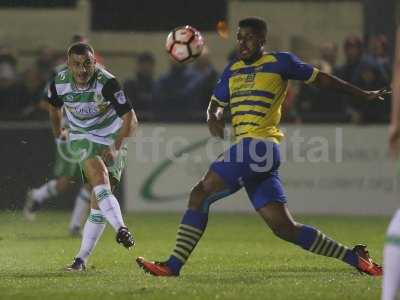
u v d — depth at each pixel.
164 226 39.56
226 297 19.53
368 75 43.72
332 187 44.75
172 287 20.75
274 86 22.27
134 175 45.78
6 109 46.66
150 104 47.25
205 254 29.30
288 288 20.75
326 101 45.34
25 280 22.38
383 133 44.28
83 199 36.09
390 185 44.41
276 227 22.50
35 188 42.88
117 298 19.50
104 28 60.56
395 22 51.16
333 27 59.72
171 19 60.69
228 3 60.41
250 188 22.55
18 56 59.00
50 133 43.22
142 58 48.00
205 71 47.22
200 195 22.31
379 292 20.30
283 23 60.00
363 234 36.59
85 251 25.03
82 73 24.42
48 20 60.38
